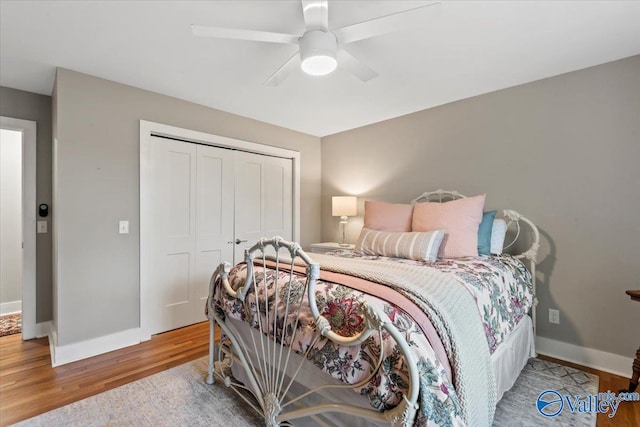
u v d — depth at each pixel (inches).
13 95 102.0
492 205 105.0
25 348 97.2
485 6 61.4
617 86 83.1
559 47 77.2
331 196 161.5
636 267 80.2
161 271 110.2
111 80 96.6
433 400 35.4
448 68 88.3
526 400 69.7
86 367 84.9
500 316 62.9
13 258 136.7
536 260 94.1
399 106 119.5
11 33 71.0
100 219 94.6
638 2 60.2
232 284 69.7
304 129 152.3
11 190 136.7
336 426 49.7
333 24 68.3
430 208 96.4
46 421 62.1
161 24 67.9
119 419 62.9
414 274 57.7
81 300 90.7
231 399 70.1
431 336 41.1
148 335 104.5
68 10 62.8
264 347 61.7
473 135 109.7
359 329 43.5
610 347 83.4
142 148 103.3
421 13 53.6
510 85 100.0
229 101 114.8
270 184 146.6
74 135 90.0
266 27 68.7
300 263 67.9
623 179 82.0
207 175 123.7
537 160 96.0
